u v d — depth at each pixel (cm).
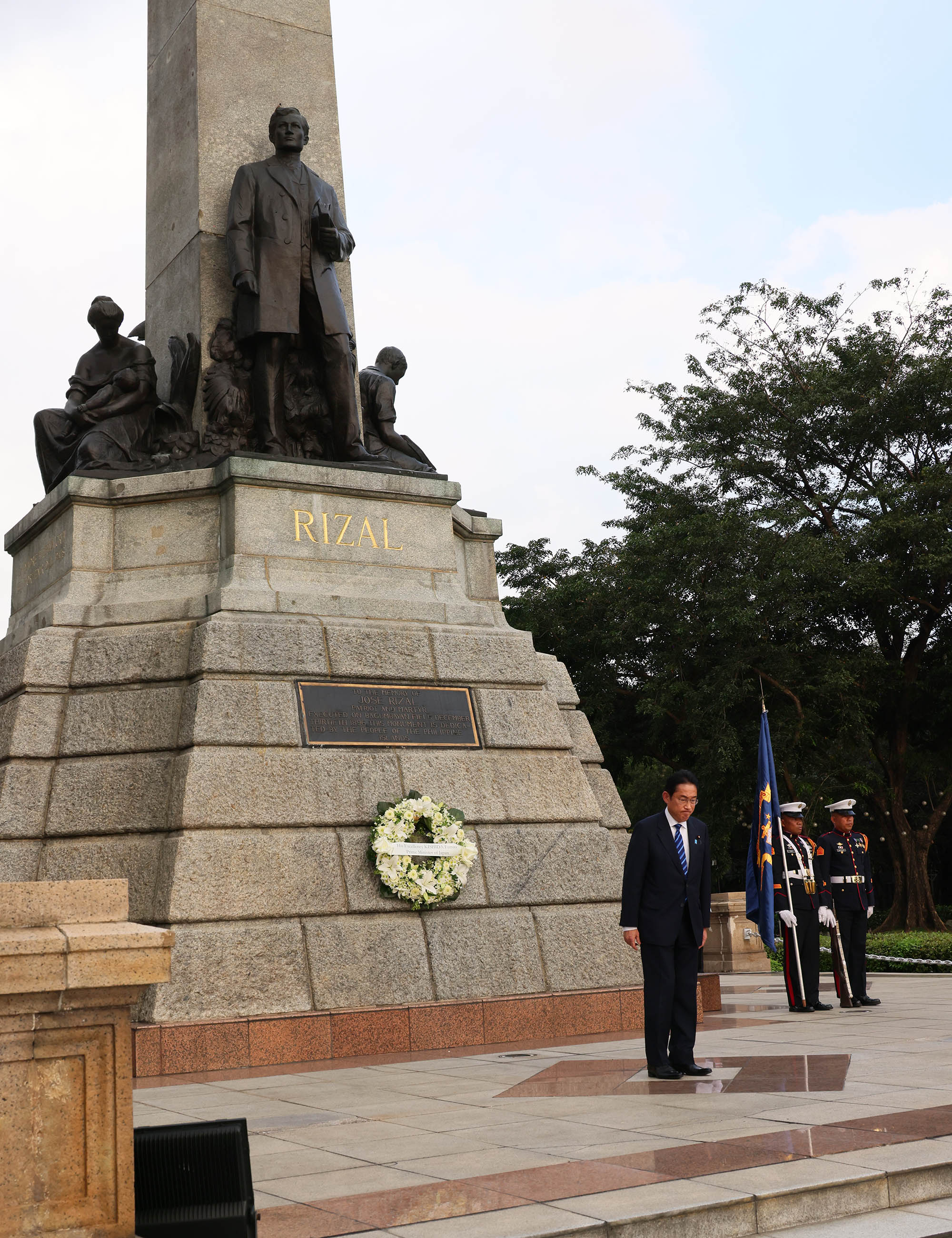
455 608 1259
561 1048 1004
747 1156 537
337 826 1094
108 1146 406
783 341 3209
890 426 3006
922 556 2759
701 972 1289
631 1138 586
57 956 400
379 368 1443
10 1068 396
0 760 1116
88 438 1270
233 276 1263
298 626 1145
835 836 1339
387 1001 1044
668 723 3092
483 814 1162
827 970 1861
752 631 2712
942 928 3022
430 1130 634
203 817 1036
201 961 989
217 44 1381
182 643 1128
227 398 1260
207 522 1218
